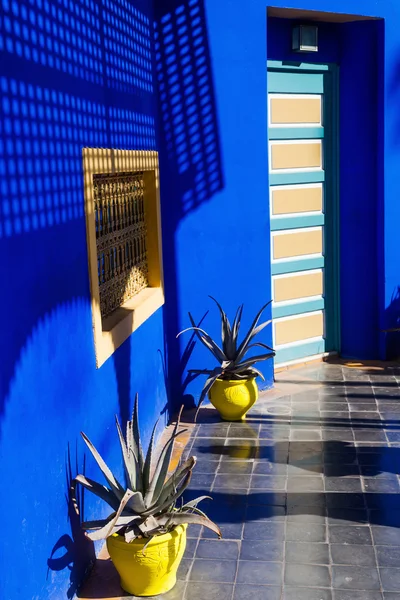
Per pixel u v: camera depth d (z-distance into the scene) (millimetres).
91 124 5086
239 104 8094
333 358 9750
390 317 9469
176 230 7926
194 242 8047
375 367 9328
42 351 4074
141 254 7344
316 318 9609
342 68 9219
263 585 4812
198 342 8195
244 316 8430
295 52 8789
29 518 3871
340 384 8758
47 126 4199
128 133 6230
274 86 8805
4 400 3561
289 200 9156
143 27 6992
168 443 4969
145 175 7383
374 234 9344
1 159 3582
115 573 5012
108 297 6047
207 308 8203
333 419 7668
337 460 6672
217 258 8195
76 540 4695
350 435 7230
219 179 8094
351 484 6188
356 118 9211
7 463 3588
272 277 9148
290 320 9375
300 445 7043
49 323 4195
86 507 4914
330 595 4672
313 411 7926
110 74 5637
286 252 9219
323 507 5812
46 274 4156
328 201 9492
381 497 5938
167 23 7594
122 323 5781
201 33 7797
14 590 3654
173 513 4770
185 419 7895
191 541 5387
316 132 9258
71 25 4648
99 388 5230
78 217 4773
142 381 6652
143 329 6754
